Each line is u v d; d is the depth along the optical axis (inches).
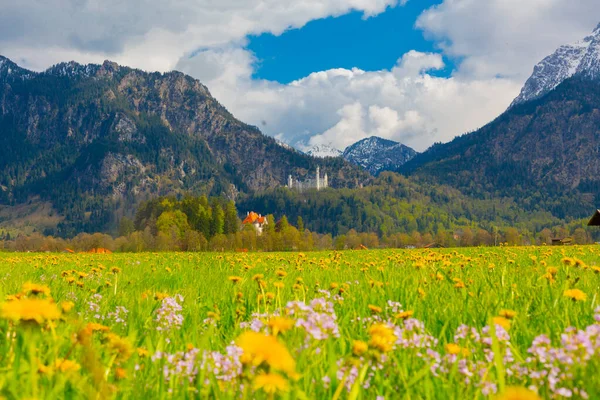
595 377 123.8
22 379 120.1
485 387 128.9
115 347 146.4
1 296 198.7
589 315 236.8
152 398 134.3
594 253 949.8
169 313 245.0
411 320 181.6
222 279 523.8
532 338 195.8
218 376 135.3
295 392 116.6
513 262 621.0
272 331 142.6
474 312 250.8
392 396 141.4
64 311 178.9
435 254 660.7
